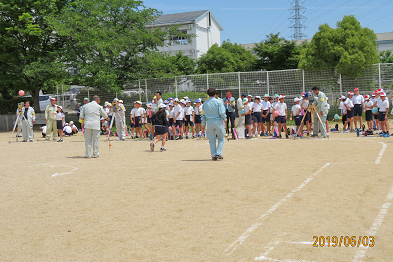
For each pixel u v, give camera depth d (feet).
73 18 88.84
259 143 48.14
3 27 94.53
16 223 17.76
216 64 140.67
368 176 24.54
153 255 13.35
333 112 80.33
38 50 99.04
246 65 142.20
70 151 46.93
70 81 87.20
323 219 16.38
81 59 91.30
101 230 16.28
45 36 96.53
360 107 58.29
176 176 27.68
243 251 13.35
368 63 82.12
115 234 15.69
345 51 81.51
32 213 19.35
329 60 84.99
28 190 24.80
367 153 34.78
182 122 59.82
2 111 110.32
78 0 93.81
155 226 16.51
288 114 80.02
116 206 20.07
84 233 15.97
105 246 14.40
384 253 12.75
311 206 18.38
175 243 14.40
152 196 21.93
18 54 98.17
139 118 62.23
